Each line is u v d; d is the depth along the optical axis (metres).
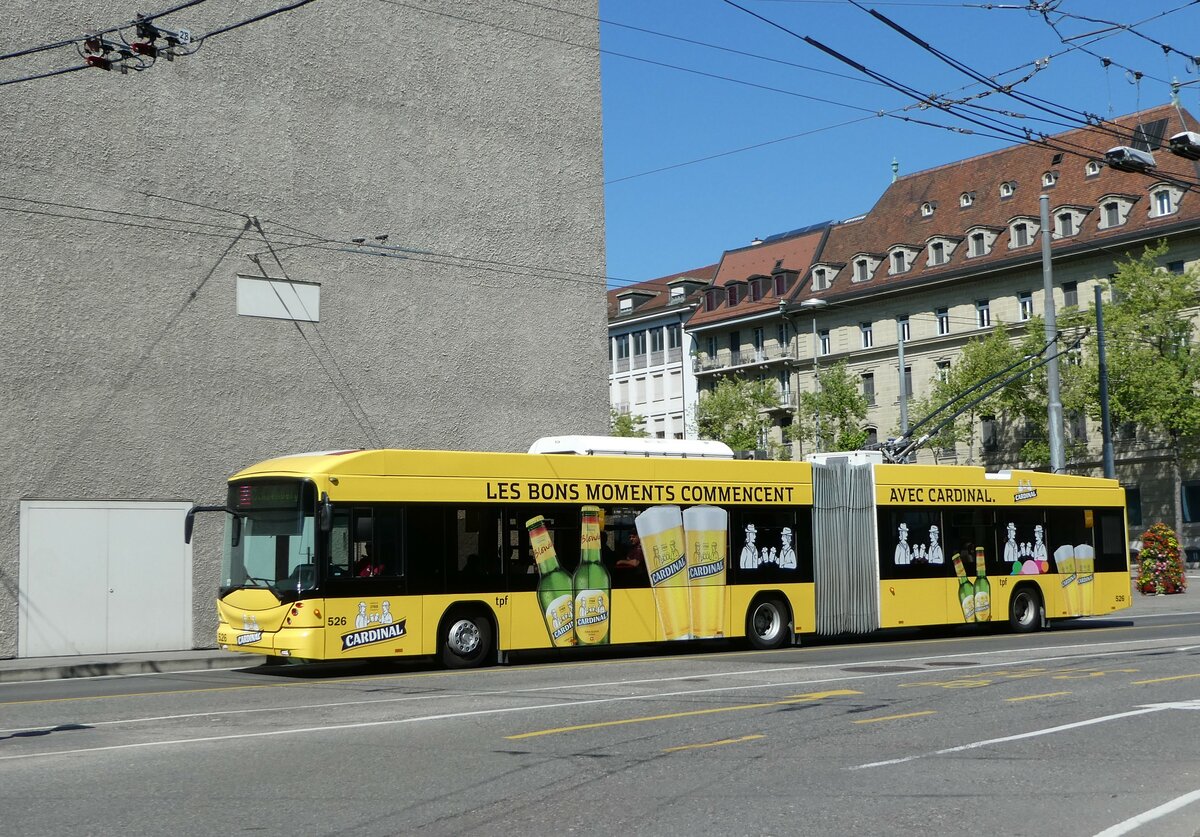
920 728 11.50
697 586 20.61
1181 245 60.06
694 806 8.05
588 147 30.28
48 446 22.03
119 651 22.48
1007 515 24.72
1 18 21.97
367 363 26.11
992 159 73.12
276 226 25.08
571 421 29.19
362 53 26.66
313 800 8.23
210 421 23.89
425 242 27.23
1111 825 7.50
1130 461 61.44
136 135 23.42
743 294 82.62
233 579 17.83
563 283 29.42
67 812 7.85
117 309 22.95
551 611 19.02
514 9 29.33
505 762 9.66
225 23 24.62
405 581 17.81
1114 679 15.45
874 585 22.77
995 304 67.69
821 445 70.69
